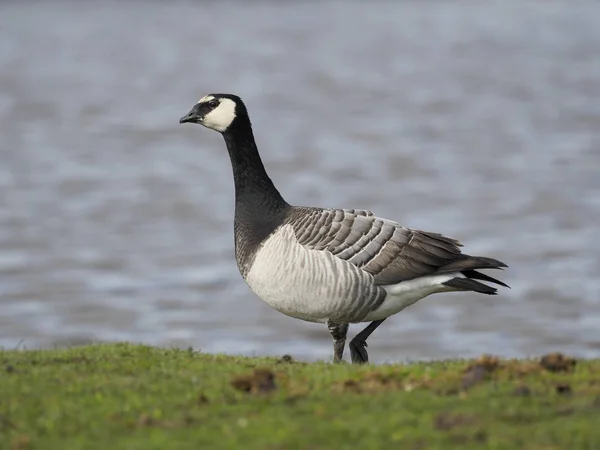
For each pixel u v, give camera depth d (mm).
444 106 78000
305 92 90125
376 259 12805
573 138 61000
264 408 9195
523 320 27781
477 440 8273
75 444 8430
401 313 28875
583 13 174250
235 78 102188
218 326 27641
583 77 93125
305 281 12734
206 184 50062
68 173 52719
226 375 10547
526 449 8062
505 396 9289
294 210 13367
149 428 8766
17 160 56656
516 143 59875
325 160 55781
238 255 13531
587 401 9086
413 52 123125
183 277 33375
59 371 10656
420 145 60469
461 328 27234
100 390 9891
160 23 174250
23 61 118438
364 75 101938
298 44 137500
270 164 54906
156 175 52656
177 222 42094
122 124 71188
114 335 26766
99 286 32094
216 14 194250
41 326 27734
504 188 46812
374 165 54000
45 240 38406
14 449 8359
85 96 86688
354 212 13164
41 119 73562
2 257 35969
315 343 25703
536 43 127625
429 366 10766
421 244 12992
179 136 66625
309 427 8617
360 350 13219
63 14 190750
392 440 8305
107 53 128250
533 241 36938
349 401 9297
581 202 43312
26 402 9508
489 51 120562
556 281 31578
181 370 10828
